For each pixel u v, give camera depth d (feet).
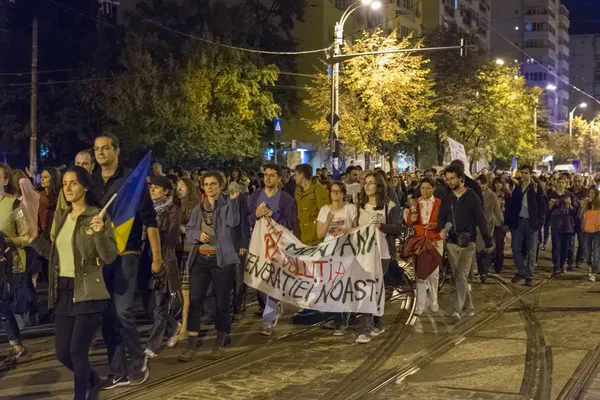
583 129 316.60
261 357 29.22
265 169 33.73
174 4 130.93
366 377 26.13
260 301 37.93
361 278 31.76
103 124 129.90
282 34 163.22
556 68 424.46
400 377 25.99
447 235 36.14
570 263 57.77
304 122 171.53
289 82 152.56
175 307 36.86
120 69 129.59
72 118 132.05
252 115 127.34
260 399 23.50
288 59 152.35
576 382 25.27
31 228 28.68
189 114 118.42
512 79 174.81
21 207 28.66
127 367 25.16
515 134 173.78
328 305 31.99
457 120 151.23
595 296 44.19
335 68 91.56
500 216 51.01
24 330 34.19
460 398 23.47
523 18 402.93
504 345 31.01
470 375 26.25
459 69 150.20
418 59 127.95
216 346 28.94
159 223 28.63
